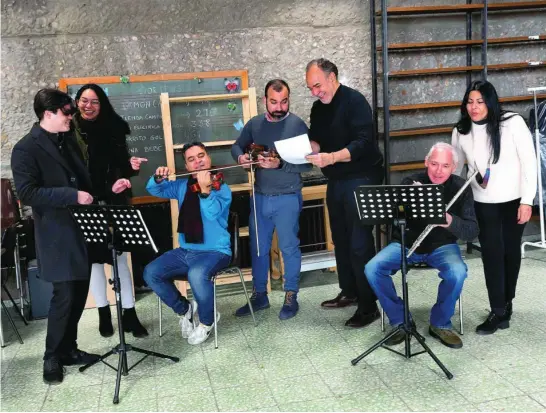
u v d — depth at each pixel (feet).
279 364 9.19
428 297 11.85
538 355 8.97
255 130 11.25
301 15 13.80
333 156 9.74
